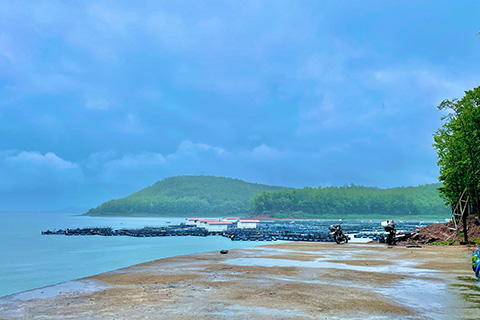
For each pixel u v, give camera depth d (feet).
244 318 16.22
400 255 46.24
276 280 26.43
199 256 43.86
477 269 28.27
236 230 193.77
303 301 19.65
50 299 20.24
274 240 122.72
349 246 62.75
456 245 66.95
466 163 79.36
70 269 53.26
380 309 18.02
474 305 18.97
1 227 270.67
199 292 22.00
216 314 16.90
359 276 28.63
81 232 174.09
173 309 17.84
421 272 31.09
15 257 71.77
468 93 89.30
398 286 24.41
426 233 87.97
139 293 21.74
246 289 22.94
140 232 174.09
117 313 17.16
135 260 66.54
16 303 19.31
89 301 19.72
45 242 119.55
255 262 37.70
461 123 82.99
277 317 16.40
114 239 134.92
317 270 31.86
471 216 85.61
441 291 22.70
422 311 17.70
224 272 30.37
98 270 51.49
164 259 40.42
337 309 17.94
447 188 91.56
